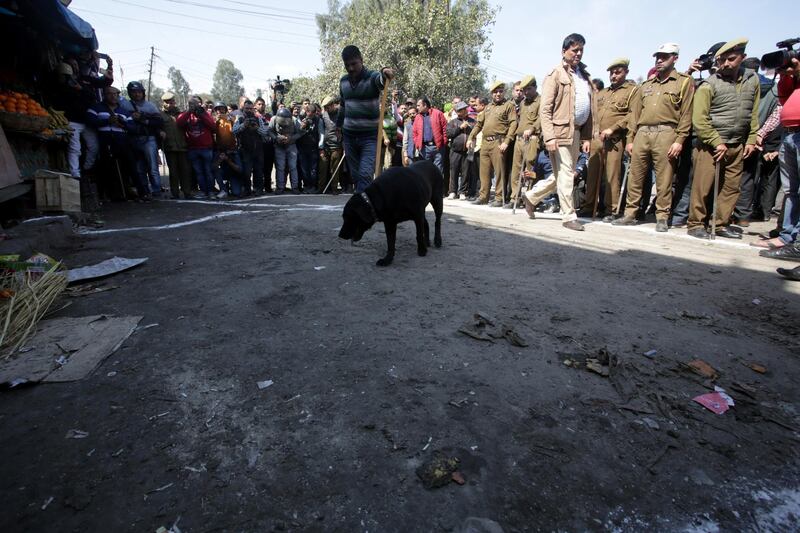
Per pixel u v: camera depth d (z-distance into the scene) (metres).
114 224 5.71
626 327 2.64
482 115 8.26
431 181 4.18
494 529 1.29
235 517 1.33
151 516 1.33
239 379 2.05
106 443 1.64
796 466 1.58
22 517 1.33
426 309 2.85
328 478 1.48
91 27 6.81
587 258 4.20
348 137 5.31
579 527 1.31
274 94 10.69
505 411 1.83
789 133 4.54
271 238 4.85
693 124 5.09
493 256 4.21
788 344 2.47
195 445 1.63
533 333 2.54
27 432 1.70
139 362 2.20
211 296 3.08
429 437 1.67
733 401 1.94
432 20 24.17
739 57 4.83
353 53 4.82
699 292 3.29
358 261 3.96
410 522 1.31
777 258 4.26
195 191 10.10
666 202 5.55
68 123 6.41
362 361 2.20
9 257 3.21
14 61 6.25
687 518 1.36
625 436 1.70
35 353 2.27
